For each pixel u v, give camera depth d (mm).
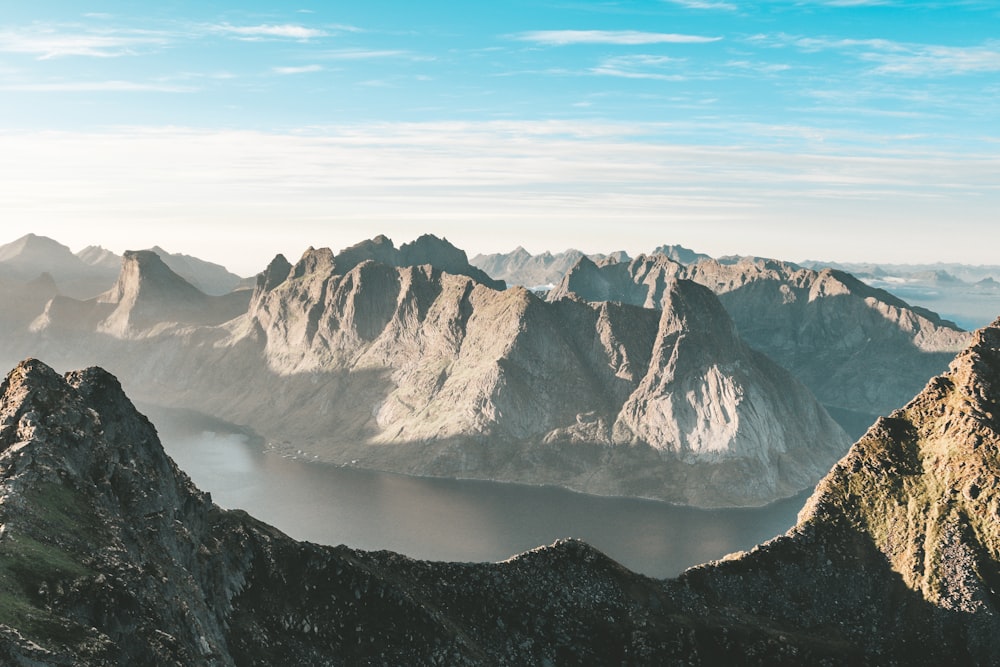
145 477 100500
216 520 118938
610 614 141875
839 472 174250
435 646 122500
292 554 121062
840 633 152625
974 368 179125
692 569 157500
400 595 124562
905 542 161625
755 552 162375
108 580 74500
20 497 78562
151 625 74938
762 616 153625
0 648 58594
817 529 166375
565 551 149125
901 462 172875
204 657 81875
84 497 85875
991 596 151000
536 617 138500
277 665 105250
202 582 102125
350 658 115125
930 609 152375
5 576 67562
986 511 159250
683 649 140375
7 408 93750
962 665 146875
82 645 64500
